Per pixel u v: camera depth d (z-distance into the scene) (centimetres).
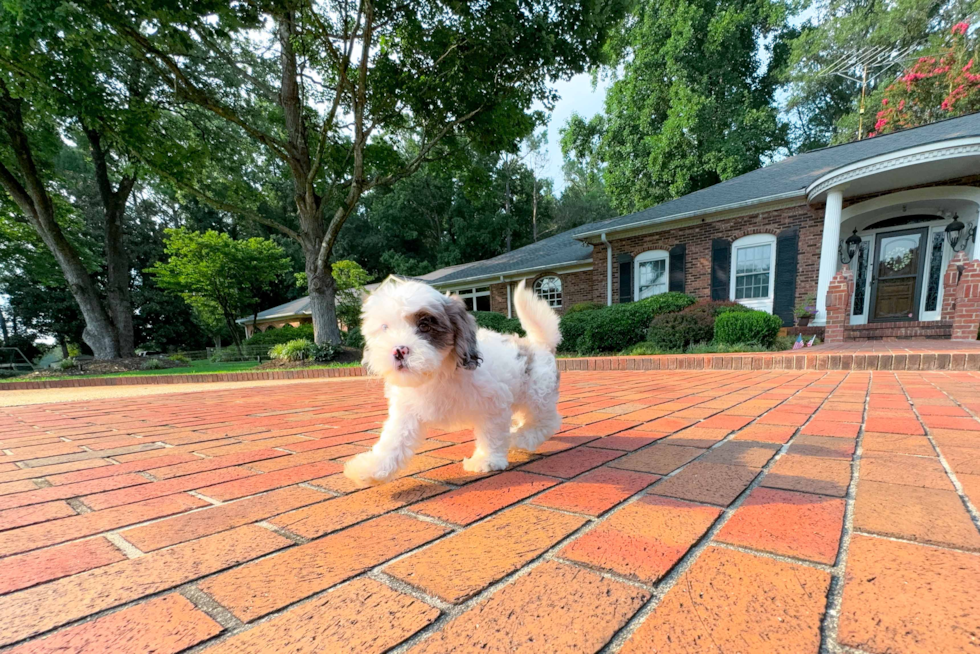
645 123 2142
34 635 79
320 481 173
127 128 1026
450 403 168
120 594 93
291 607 86
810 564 94
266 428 294
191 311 3008
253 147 1614
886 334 897
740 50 2136
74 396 685
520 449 208
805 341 924
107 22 797
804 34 2091
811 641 70
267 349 2069
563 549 105
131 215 3067
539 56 998
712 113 1977
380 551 109
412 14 916
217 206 1238
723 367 607
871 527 111
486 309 1941
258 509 143
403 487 161
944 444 191
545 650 70
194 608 87
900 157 825
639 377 545
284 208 3017
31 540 122
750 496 136
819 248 1063
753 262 1159
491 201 3381
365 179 1289
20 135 1360
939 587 83
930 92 1605
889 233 1051
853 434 213
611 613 79
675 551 102
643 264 1359
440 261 3359
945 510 121
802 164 1322
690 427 245
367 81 1083
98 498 158
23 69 882
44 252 1870
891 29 1911
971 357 470
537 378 204
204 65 1370
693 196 1416
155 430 299
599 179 3978
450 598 87
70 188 2470
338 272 1886
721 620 76
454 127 1233
